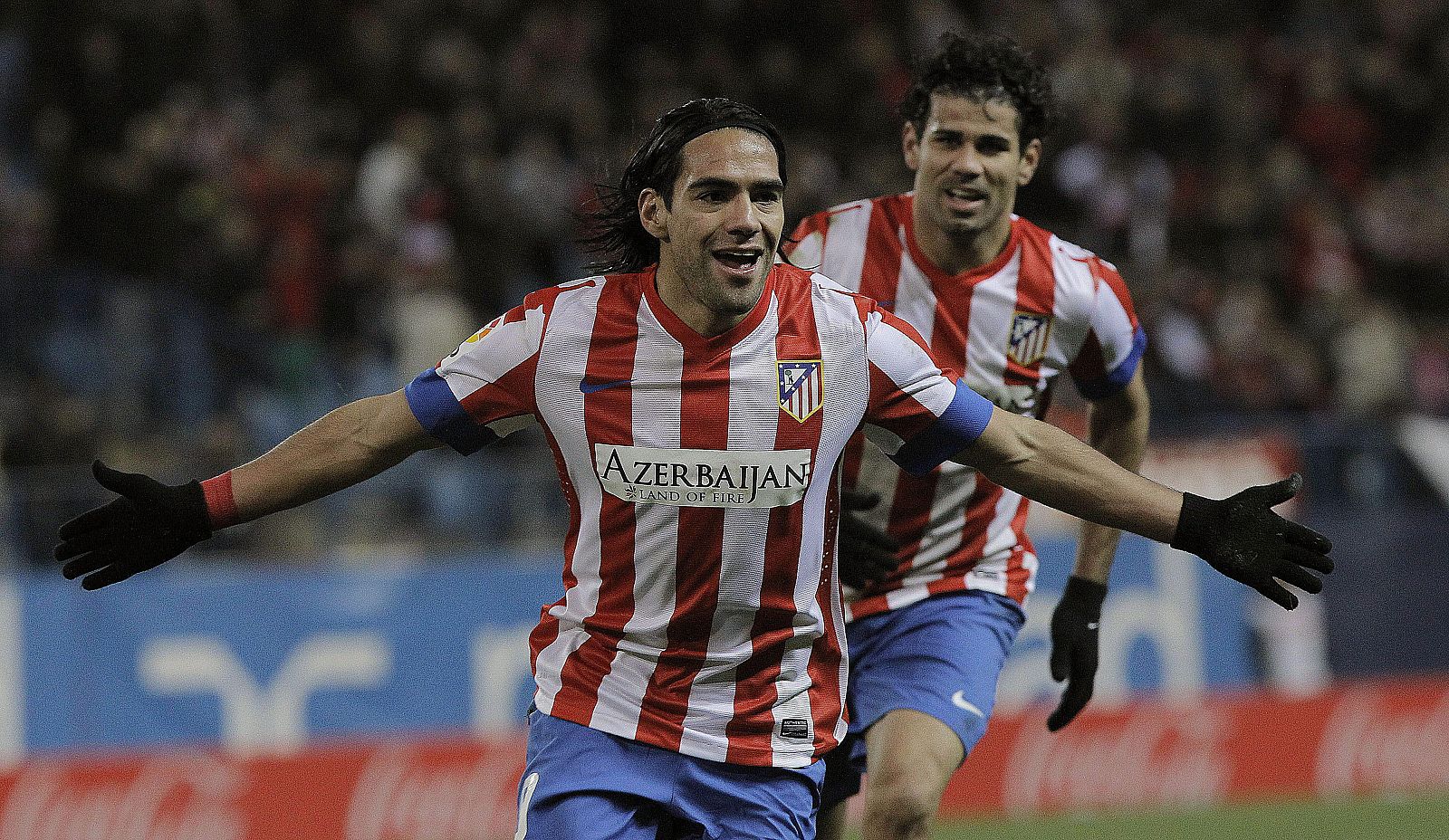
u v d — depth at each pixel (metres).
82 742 26.25
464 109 41.00
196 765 24.22
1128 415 15.38
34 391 30.84
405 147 38.22
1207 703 30.11
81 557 11.03
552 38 44.06
